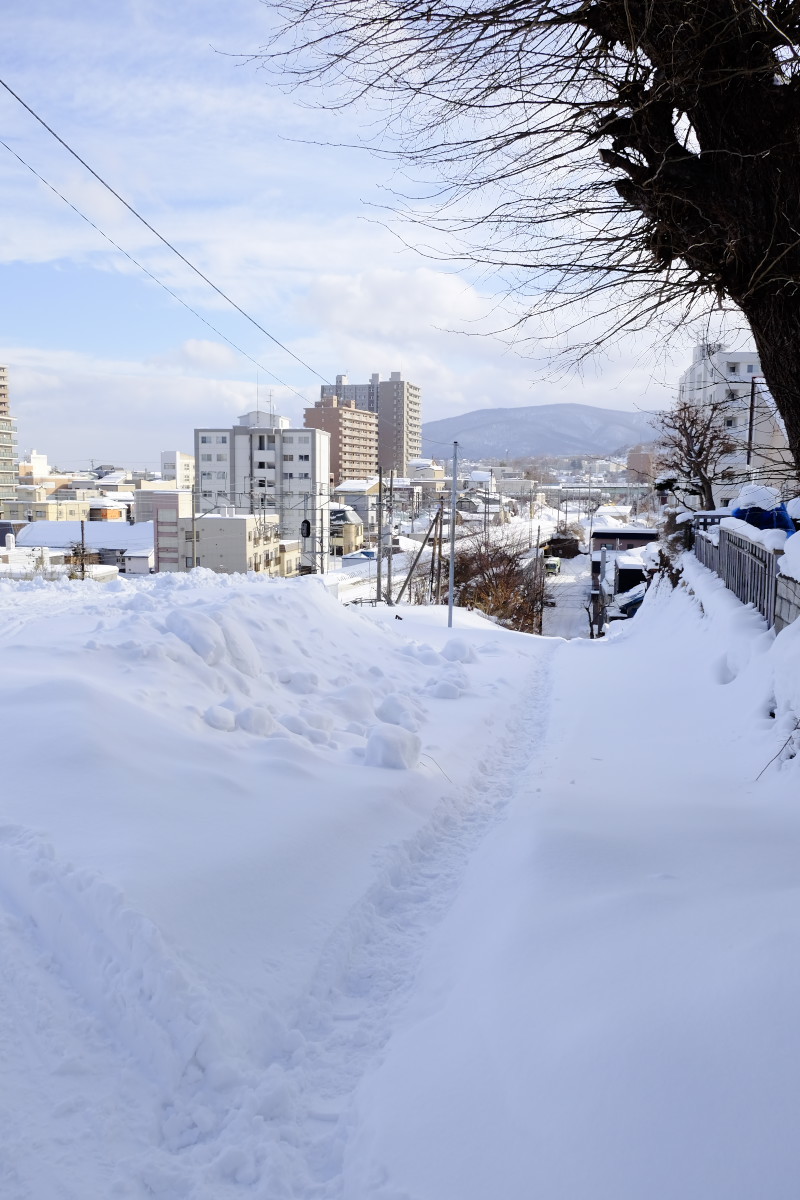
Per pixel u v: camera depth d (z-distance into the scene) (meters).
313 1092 2.80
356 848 4.67
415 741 6.48
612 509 109.38
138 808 4.14
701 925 3.26
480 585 39.22
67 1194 2.19
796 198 3.78
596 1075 2.42
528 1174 2.16
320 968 3.47
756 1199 1.92
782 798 5.79
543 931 3.46
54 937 3.15
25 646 6.41
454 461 19.56
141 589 14.01
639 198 4.18
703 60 3.75
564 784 6.46
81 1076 2.61
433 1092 2.57
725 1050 2.40
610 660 14.73
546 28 3.87
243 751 5.66
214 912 3.46
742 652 9.69
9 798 3.95
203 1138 2.52
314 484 71.31
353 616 12.34
